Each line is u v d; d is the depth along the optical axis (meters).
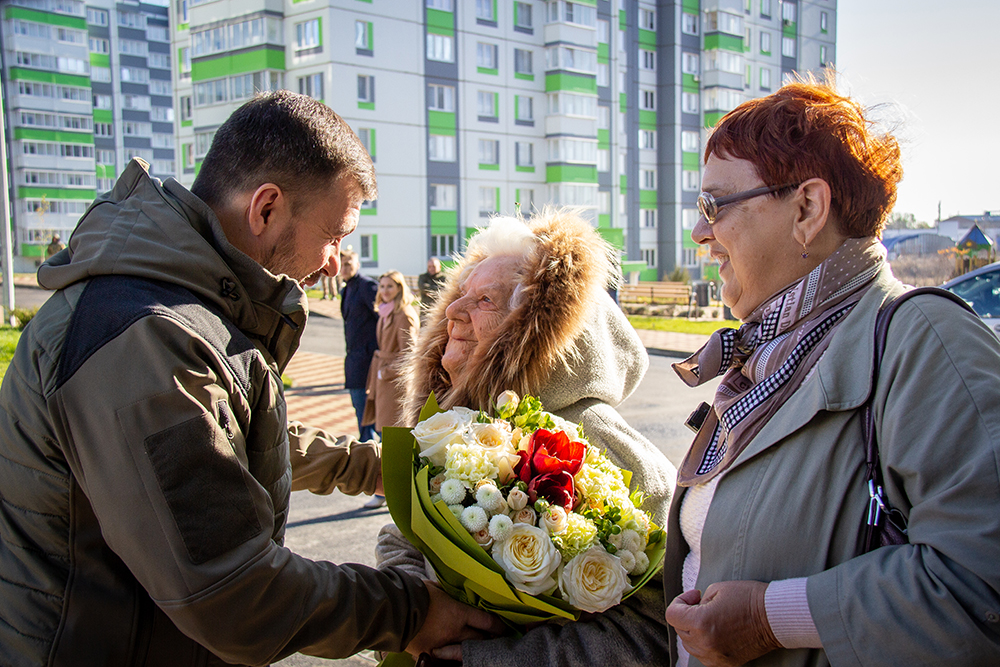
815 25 48.41
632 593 1.41
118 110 59.19
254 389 1.32
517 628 1.54
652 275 42.75
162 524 1.12
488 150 34.62
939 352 1.06
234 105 32.66
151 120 60.88
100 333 1.17
